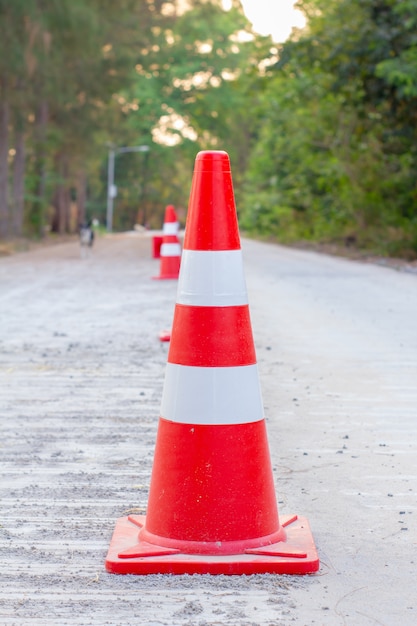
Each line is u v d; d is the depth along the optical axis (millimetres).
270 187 62938
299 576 4703
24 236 56719
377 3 32375
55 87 46719
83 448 7207
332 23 33344
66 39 45000
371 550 5078
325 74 36562
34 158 60781
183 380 4852
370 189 38125
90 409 8617
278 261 35531
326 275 26891
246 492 4824
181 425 4828
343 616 4223
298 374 10484
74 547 5086
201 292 4855
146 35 61344
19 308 17359
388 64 30484
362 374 10484
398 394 9367
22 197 54281
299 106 43750
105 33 50500
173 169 126750
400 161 36969
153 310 16906
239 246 4961
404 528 5430
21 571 4746
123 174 125500
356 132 38688
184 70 90250
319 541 5215
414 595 4469
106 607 4309
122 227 134000
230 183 4973
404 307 17469
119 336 13414
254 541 4828
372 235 37656
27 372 10555
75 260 37281
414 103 32688
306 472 6598
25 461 6836
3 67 41562
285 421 8172
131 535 5090
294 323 15062
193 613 4242
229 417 4801
